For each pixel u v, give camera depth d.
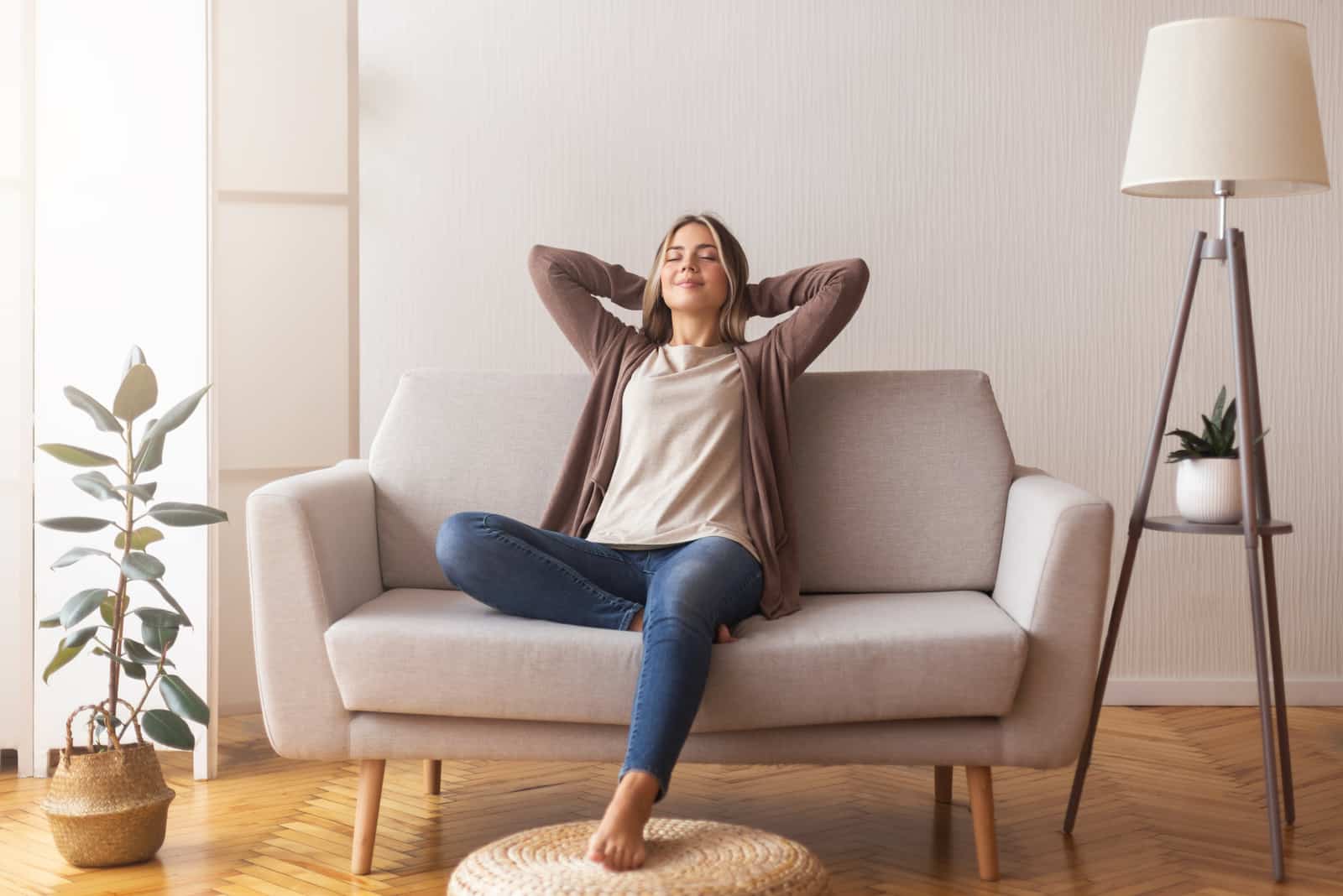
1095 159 3.33
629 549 2.32
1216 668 3.37
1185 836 2.32
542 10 3.32
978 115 3.33
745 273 2.62
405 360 3.34
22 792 2.64
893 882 2.09
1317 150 2.25
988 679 1.99
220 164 3.16
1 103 2.73
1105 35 3.31
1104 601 2.04
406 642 2.03
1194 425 3.35
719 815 2.47
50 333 2.72
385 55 3.31
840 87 3.33
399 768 2.81
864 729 2.04
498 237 3.33
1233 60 2.22
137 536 2.35
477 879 1.67
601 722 2.03
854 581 2.46
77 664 2.73
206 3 2.69
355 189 3.29
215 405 2.72
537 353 3.35
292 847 2.28
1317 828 2.37
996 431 2.52
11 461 2.76
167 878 2.13
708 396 2.44
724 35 3.33
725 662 2.00
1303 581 3.35
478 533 2.14
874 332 3.35
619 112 3.33
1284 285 3.33
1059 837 2.32
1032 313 3.34
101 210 2.72
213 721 2.73
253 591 2.09
